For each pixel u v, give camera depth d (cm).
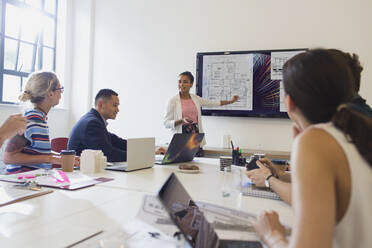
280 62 337
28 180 130
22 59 387
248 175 129
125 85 409
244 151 314
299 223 47
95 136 205
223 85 357
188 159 213
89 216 85
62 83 426
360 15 317
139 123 400
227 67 356
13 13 373
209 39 370
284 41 341
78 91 429
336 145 52
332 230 46
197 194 115
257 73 345
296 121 63
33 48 400
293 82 59
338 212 52
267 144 345
